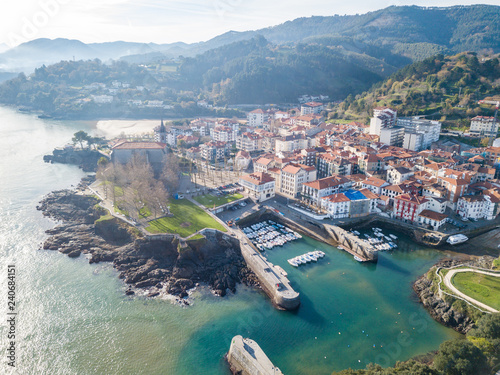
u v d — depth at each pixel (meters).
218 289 156.12
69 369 117.19
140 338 129.88
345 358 120.81
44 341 128.25
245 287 159.50
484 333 113.19
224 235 189.00
